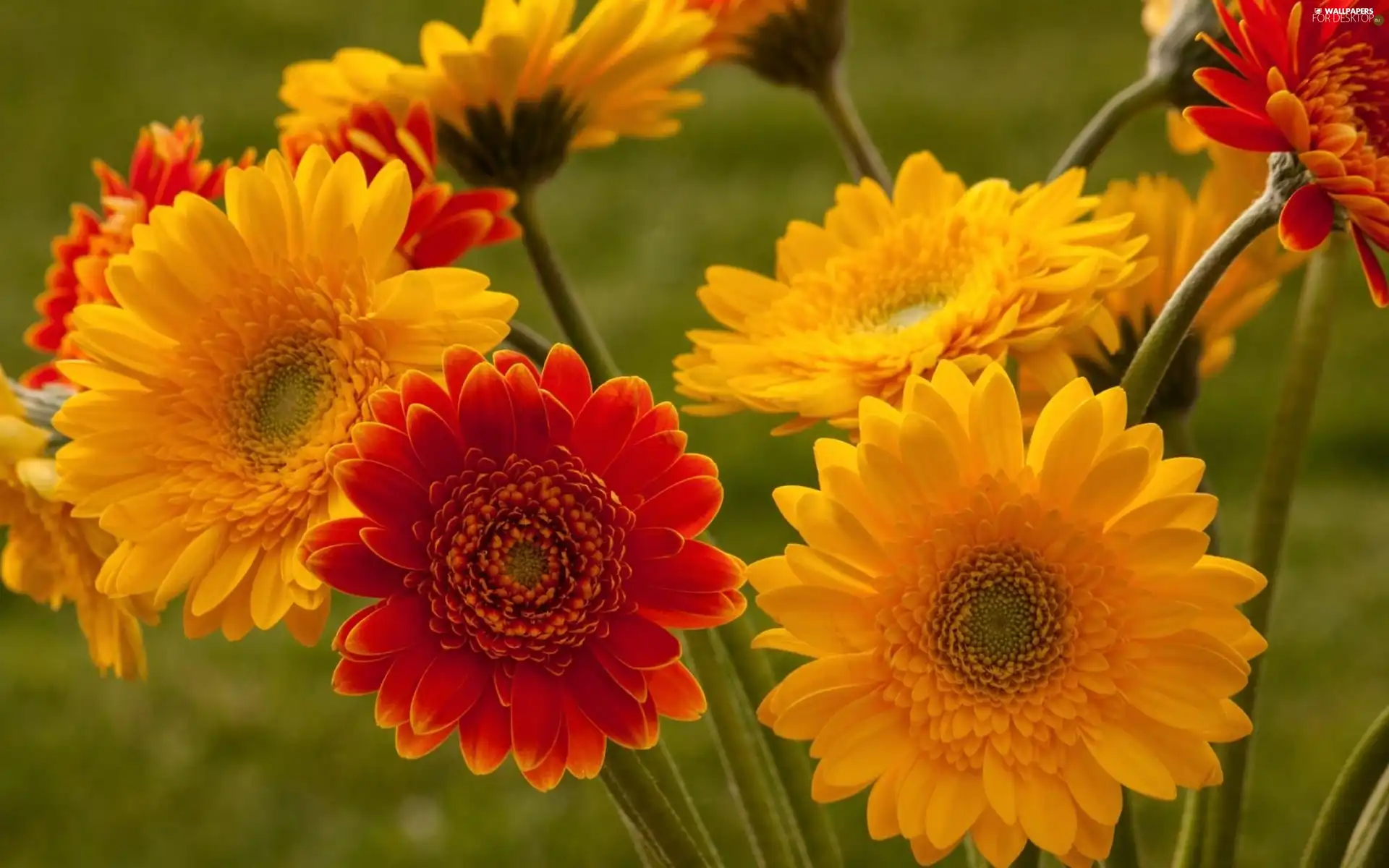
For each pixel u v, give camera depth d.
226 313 1.00
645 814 1.00
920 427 0.97
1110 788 0.98
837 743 0.98
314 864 2.27
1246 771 1.06
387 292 0.99
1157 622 0.98
